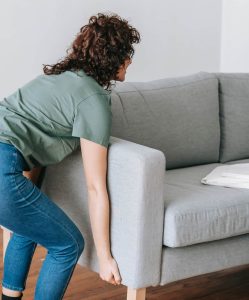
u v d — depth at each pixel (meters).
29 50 3.63
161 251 2.26
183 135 2.97
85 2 3.81
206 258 2.38
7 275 2.41
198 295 2.73
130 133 2.81
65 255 2.21
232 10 4.45
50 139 2.18
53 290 2.22
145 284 2.23
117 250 2.26
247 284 2.85
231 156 3.18
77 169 2.40
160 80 3.04
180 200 2.34
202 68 4.50
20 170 2.12
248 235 2.51
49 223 2.15
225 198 2.41
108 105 2.19
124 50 2.27
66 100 2.16
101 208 2.21
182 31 4.32
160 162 2.17
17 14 3.54
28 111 2.18
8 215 2.12
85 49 2.24
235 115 3.19
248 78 3.29
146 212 2.17
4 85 3.58
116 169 2.22
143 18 4.11
